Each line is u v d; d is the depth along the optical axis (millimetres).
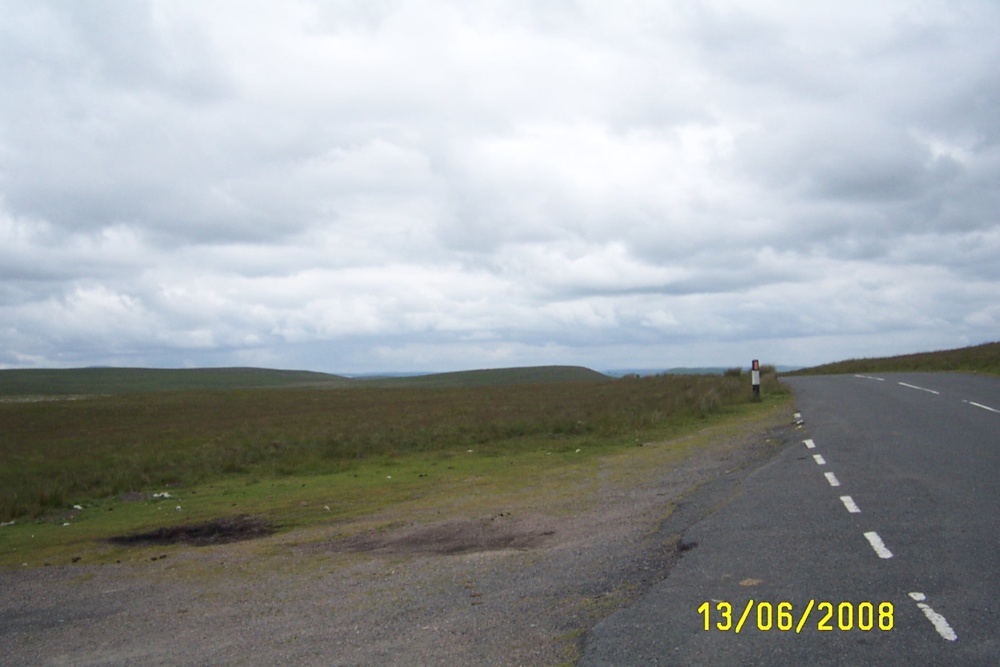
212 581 9312
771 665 5176
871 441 15078
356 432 26656
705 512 10000
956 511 8969
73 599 9047
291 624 7199
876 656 5207
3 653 7285
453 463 18531
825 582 6746
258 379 153000
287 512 13750
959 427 16406
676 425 22672
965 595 6219
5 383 128250
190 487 18016
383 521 12102
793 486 11172
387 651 6125
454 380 130375
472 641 6148
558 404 34250
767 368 47219
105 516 15047
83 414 46688
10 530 14289
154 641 7191
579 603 6824
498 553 9203
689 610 6277
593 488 13234
